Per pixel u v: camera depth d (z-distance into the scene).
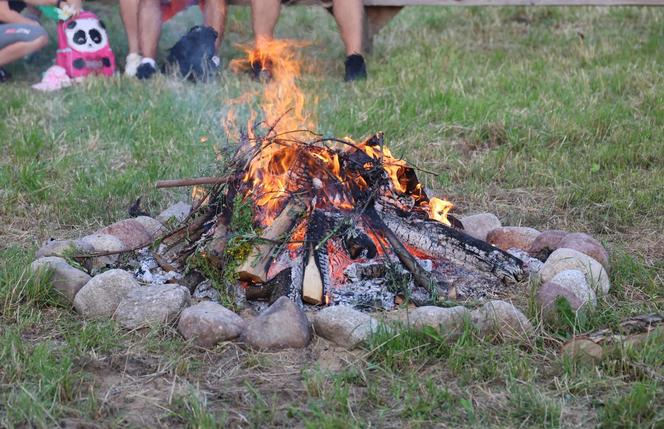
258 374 3.42
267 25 8.02
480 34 9.27
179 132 6.56
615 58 8.16
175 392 3.31
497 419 3.13
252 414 3.15
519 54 8.53
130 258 4.43
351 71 7.82
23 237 4.95
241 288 4.11
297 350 3.61
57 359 3.52
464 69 7.99
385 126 6.63
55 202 5.41
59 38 7.80
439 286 4.11
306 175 4.28
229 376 3.42
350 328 3.61
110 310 3.89
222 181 4.34
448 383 3.36
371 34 8.47
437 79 7.70
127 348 3.62
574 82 7.52
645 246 4.81
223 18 8.19
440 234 4.30
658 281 4.31
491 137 6.54
